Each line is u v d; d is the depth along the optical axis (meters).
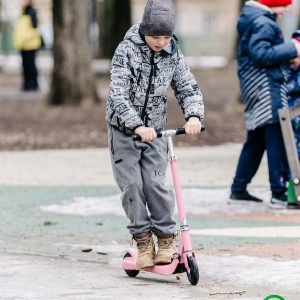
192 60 97.62
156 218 15.12
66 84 50.06
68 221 20.83
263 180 26.78
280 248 17.23
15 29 60.31
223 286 14.51
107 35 84.75
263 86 21.34
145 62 14.87
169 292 14.11
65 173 28.81
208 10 154.00
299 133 21.81
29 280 15.01
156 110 15.13
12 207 22.72
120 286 14.60
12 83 68.81
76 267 16.12
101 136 38.75
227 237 18.52
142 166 15.08
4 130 40.53
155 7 14.55
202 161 31.16
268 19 21.30
